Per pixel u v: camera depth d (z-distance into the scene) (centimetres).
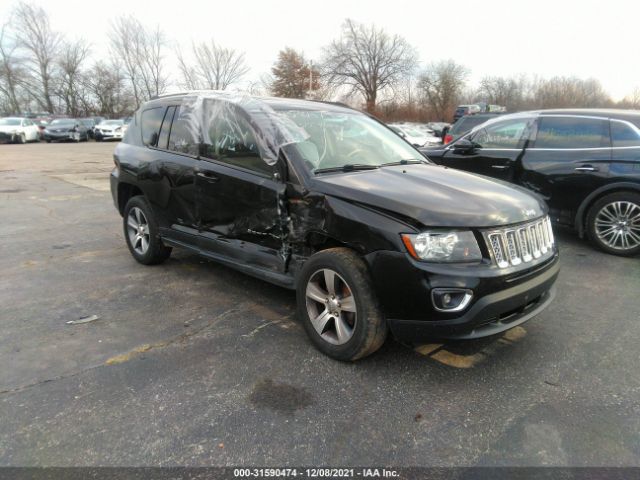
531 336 345
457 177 349
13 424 244
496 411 257
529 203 310
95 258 535
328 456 223
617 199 530
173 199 434
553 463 219
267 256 354
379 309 283
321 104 431
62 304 401
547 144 585
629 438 236
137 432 239
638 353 320
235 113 378
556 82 6412
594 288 443
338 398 268
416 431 241
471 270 262
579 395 272
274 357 313
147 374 292
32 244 595
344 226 290
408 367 301
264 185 342
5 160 1766
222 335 345
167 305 400
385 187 301
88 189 1057
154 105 486
